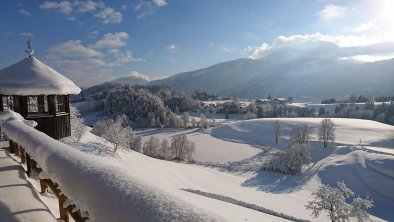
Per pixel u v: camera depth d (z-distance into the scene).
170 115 140.25
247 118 171.75
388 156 66.44
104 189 2.73
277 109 199.50
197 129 129.75
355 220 32.22
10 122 9.05
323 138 90.62
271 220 19.25
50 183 5.75
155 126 137.50
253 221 16.77
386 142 94.06
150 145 80.00
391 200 51.12
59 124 16.59
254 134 113.69
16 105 15.81
